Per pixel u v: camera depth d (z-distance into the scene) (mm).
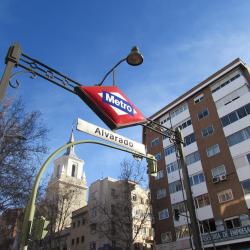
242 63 32875
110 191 44875
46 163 7211
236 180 28188
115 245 38938
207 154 31953
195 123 35125
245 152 28656
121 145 8375
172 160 36156
